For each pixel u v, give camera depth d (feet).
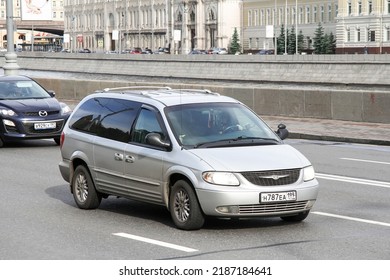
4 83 75.51
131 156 37.99
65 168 42.65
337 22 403.75
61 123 72.28
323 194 45.62
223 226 36.42
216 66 278.46
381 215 38.96
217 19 503.20
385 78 227.81
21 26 625.41
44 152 68.95
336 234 34.50
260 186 34.06
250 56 268.41
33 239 34.01
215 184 33.91
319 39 417.08
